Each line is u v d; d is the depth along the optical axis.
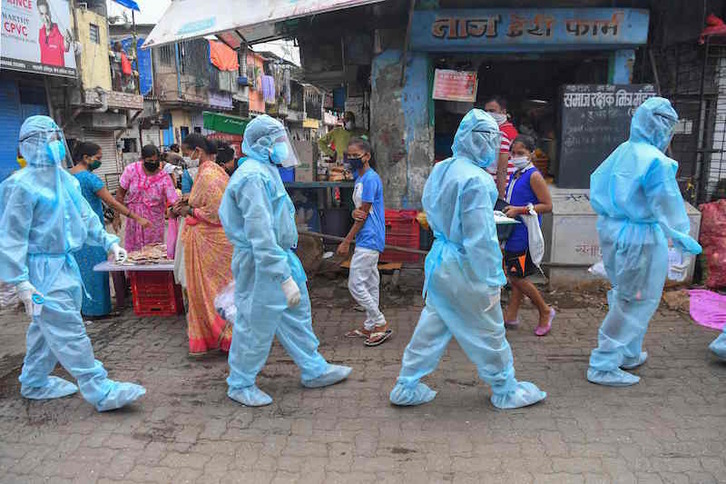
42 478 2.71
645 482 2.60
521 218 4.33
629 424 3.12
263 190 3.09
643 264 3.47
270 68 30.34
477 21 5.59
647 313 3.57
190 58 21.53
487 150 2.98
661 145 3.54
